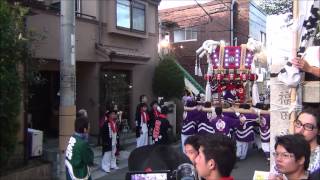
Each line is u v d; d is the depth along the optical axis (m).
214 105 14.01
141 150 4.22
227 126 12.39
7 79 8.05
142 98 13.61
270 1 13.23
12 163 9.72
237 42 27.67
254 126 13.70
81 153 6.76
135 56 16.75
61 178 9.56
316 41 4.93
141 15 17.92
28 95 9.49
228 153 2.77
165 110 11.71
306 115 3.70
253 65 15.24
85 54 15.26
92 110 15.87
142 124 13.31
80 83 16.17
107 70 16.42
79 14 15.14
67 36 9.73
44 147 12.93
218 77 15.70
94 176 10.77
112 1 16.22
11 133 8.73
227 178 2.78
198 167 2.82
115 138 11.52
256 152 14.62
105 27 16.17
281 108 5.42
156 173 3.73
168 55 21.30
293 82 4.72
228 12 27.36
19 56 8.56
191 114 13.82
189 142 3.23
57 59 13.78
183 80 18.88
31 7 11.62
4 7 8.14
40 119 15.04
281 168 3.09
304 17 4.70
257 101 14.65
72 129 9.65
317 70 4.35
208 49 15.77
